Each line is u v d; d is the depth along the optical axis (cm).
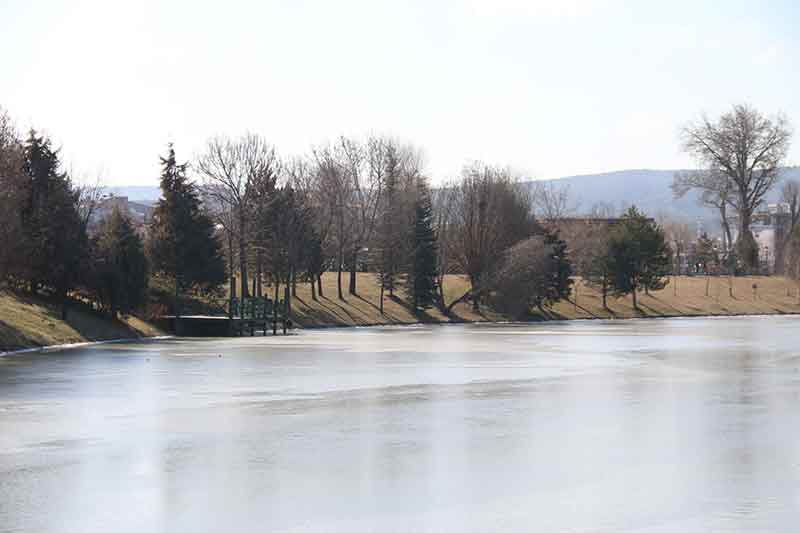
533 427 3638
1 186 7375
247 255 12056
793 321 14062
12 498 2530
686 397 4534
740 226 18050
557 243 15450
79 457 3048
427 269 13762
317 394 4594
